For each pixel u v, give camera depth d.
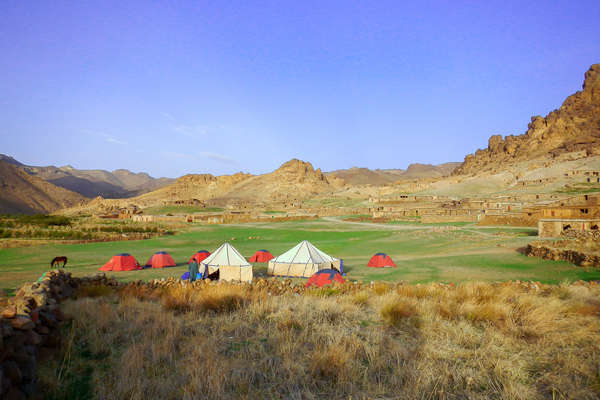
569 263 21.91
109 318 8.31
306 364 5.98
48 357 5.94
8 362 4.44
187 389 4.95
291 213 148.50
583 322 8.34
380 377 5.57
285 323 8.12
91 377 5.41
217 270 23.17
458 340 7.25
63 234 63.56
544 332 7.63
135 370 5.46
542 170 179.62
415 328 8.09
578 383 5.18
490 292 11.39
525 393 4.91
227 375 5.43
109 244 58.94
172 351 6.47
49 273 11.85
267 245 56.72
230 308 9.77
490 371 5.78
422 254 36.09
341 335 7.16
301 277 24.75
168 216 138.12
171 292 12.76
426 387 5.14
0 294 11.91
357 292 12.41
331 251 45.50
